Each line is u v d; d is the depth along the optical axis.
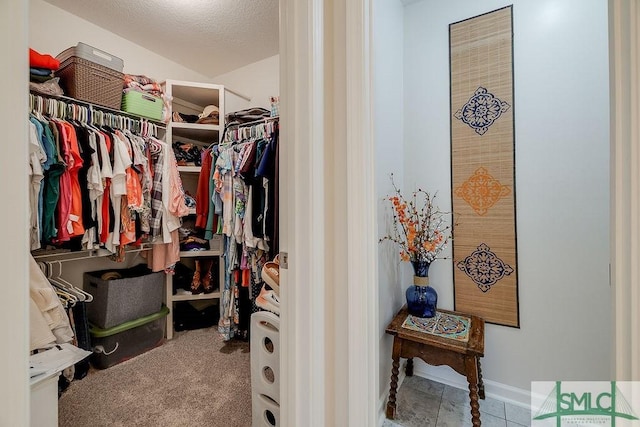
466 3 1.70
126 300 2.08
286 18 0.94
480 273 1.67
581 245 1.43
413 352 1.45
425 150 1.83
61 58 1.87
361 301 1.00
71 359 1.15
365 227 1.01
